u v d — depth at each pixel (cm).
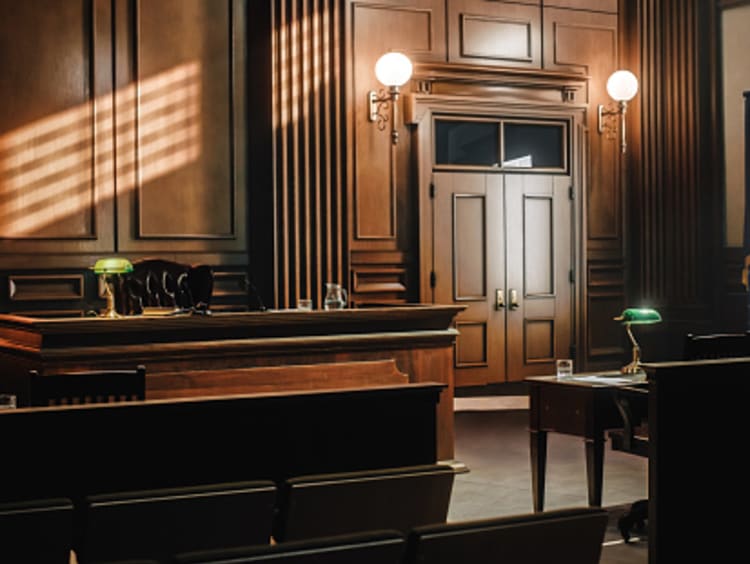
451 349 557
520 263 812
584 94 843
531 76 815
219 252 717
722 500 349
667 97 852
